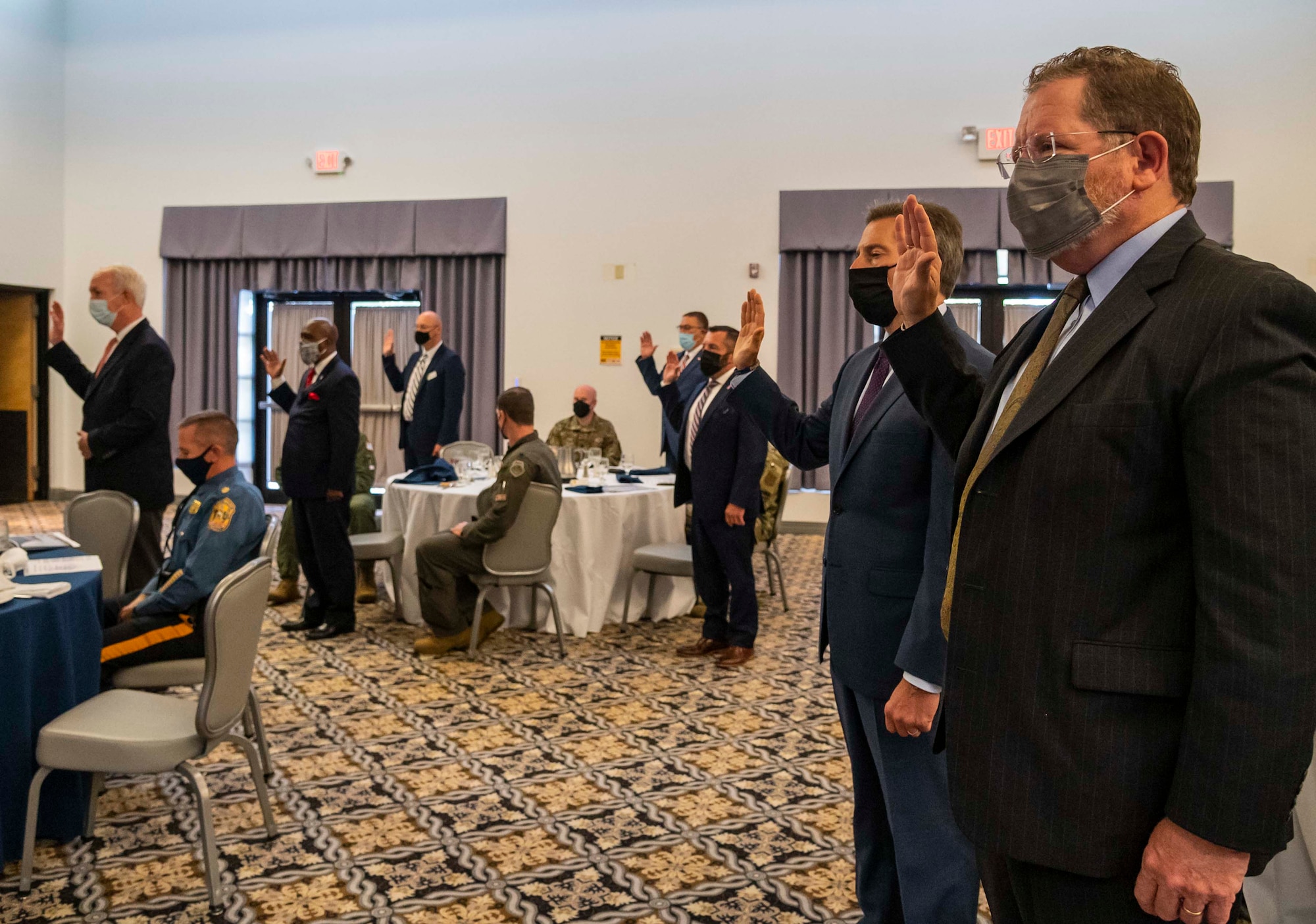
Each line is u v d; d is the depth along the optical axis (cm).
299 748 309
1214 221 712
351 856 234
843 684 168
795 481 796
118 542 346
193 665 276
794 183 772
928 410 133
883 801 174
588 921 205
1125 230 102
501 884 221
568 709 352
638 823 255
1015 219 106
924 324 130
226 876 223
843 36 761
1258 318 86
